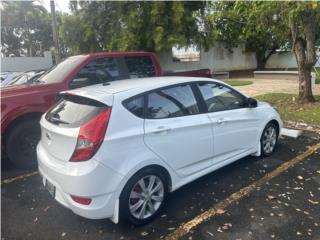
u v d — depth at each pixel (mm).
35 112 5227
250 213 3707
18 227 3576
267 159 5363
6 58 22328
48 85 5371
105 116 3197
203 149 4105
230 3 10391
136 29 17781
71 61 5965
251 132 4969
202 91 4250
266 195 4121
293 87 14555
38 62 23438
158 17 17375
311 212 3699
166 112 3709
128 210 3338
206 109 4207
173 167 3738
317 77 17094
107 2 18594
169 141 3635
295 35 9766
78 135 3135
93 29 18531
